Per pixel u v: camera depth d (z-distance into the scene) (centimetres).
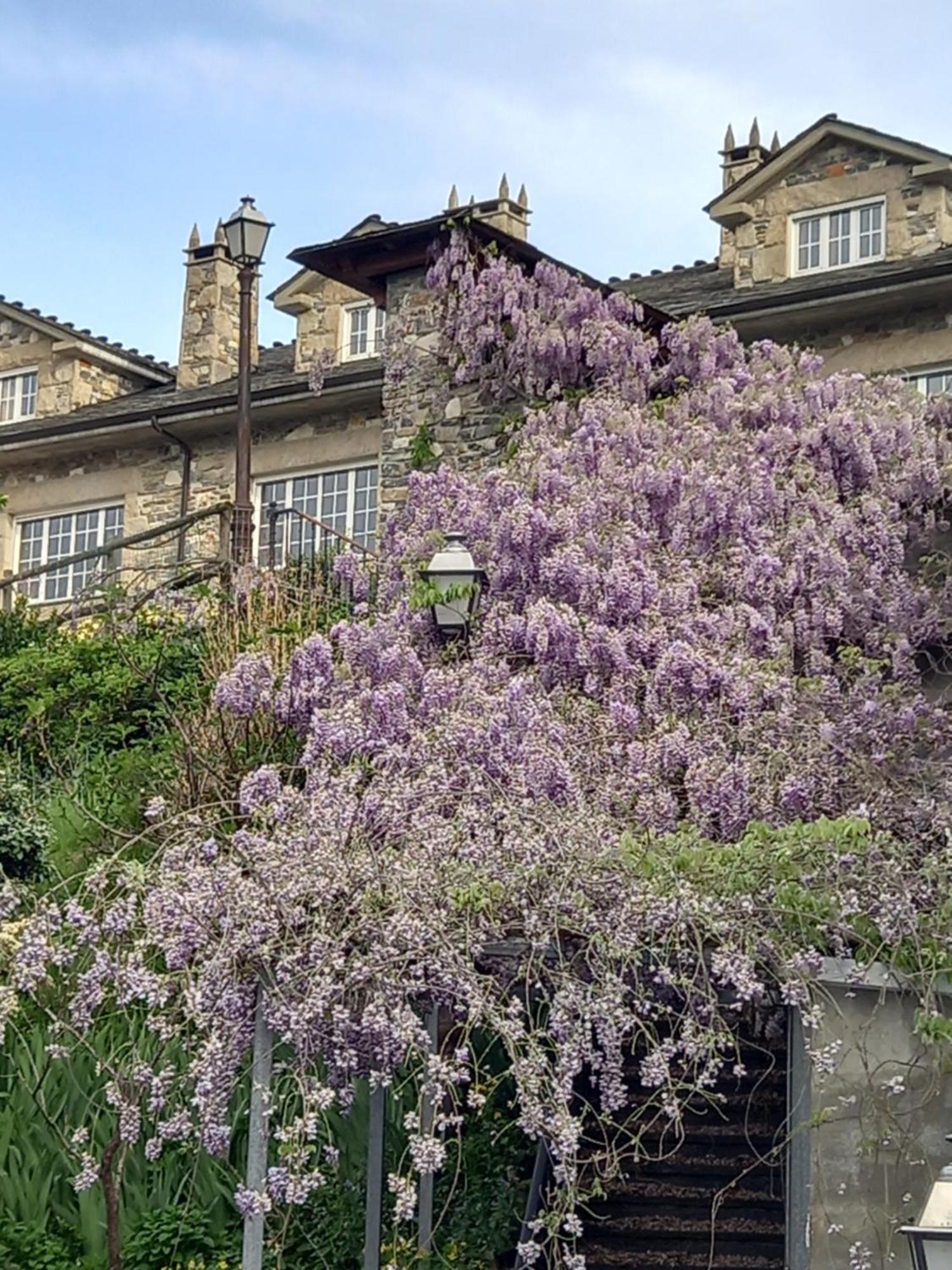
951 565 1133
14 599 2059
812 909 717
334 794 771
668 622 1037
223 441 1952
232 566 1473
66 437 2016
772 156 1672
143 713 1312
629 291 1819
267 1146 751
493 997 707
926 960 709
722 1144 931
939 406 1238
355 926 711
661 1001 753
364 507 1841
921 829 856
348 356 1994
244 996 714
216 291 2114
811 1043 698
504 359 1436
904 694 1014
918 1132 707
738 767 889
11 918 958
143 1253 810
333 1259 834
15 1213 829
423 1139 674
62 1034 855
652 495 1147
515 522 1112
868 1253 687
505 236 1461
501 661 1008
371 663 1045
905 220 1606
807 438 1198
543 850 737
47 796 1176
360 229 1977
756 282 1681
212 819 846
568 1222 691
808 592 1090
